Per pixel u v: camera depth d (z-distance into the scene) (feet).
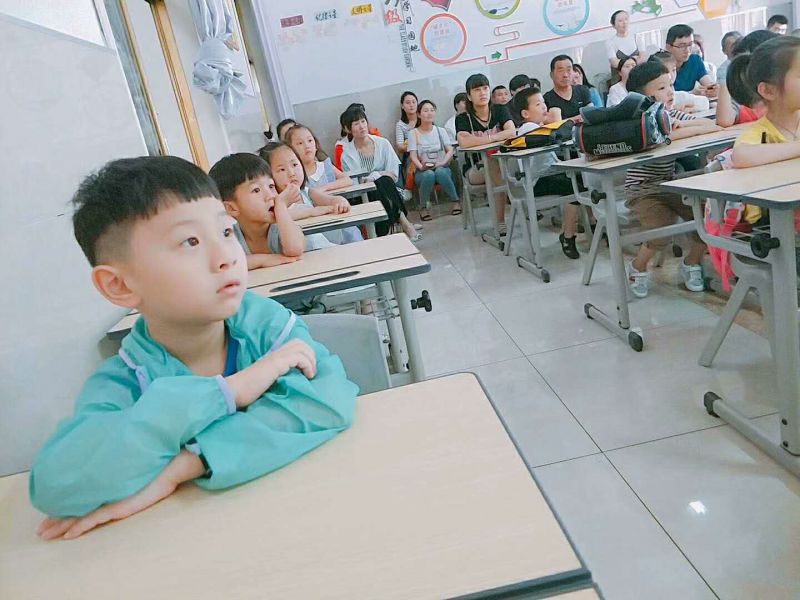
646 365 6.66
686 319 7.66
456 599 1.34
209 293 2.10
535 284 10.44
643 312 8.14
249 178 5.68
